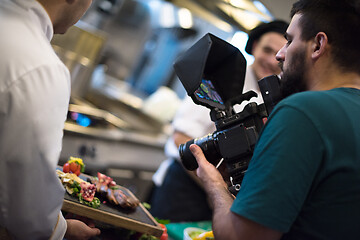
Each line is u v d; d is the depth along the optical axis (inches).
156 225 46.9
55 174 35.0
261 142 30.9
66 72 35.6
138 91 171.0
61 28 39.3
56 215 36.9
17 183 33.2
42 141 33.1
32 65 32.6
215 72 47.0
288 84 35.1
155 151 126.1
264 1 123.2
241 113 39.1
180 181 80.5
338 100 30.7
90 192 44.4
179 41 171.5
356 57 32.3
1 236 35.2
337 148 29.1
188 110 79.1
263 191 28.7
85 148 106.3
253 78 77.4
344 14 32.0
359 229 29.2
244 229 29.2
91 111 119.3
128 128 133.3
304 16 33.8
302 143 28.9
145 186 124.0
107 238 47.2
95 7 146.7
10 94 31.8
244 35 132.3
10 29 32.9
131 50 163.9
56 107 34.1
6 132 32.0
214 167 38.4
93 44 101.3
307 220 29.7
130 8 155.7
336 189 29.1
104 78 158.9
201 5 116.3
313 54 33.0
